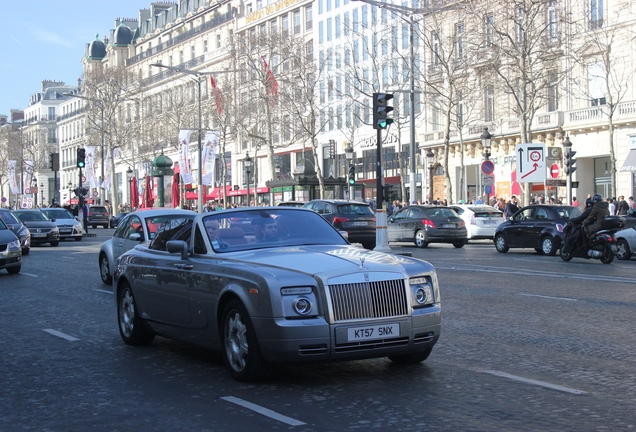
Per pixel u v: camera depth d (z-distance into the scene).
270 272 7.10
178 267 8.38
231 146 85.19
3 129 133.38
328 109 67.19
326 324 6.88
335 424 5.93
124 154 94.31
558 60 41.09
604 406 6.38
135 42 111.31
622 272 19.03
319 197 48.41
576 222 22.50
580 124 43.72
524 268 20.34
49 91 150.25
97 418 6.36
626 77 41.53
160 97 87.44
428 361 8.35
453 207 33.97
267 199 70.12
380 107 24.89
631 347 9.11
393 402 6.57
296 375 7.73
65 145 131.88
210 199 84.56
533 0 35.28
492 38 39.59
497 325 10.84
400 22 47.78
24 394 7.32
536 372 7.75
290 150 74.94
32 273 20.89
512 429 5.70
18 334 10.95
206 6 93.00
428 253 27.20
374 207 45.47
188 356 9.02
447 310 12.39
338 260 7.39
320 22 69.12
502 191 49.97
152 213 16.27
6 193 144.62
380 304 7.10
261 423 6.02
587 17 40.44
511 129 48.22
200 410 6.48
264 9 78.38
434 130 56.88
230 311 7.43
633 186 41.78
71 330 11.17
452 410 6.27
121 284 9.98
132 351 9.45
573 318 11.44
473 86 42.19
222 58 83.94
